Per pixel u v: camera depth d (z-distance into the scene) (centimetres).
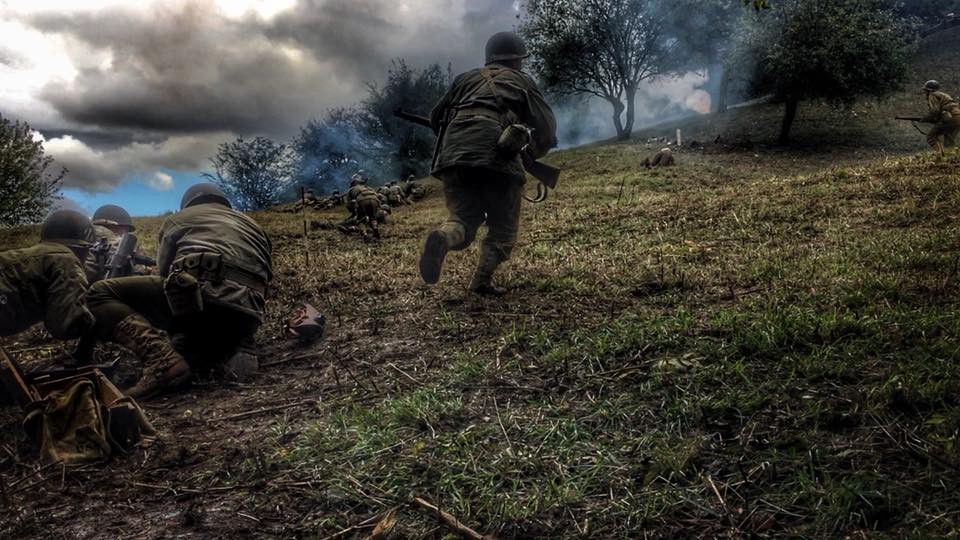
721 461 282
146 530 281
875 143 2777
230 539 271
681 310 458
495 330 495
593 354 407
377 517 274
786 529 239
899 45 2892
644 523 251
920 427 283
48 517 295
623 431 319
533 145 579
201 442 363
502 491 280
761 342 380
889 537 225
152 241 1614
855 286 482
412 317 563
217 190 521
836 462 268
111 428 350
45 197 3081
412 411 355
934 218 737
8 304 426
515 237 597
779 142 2948
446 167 548
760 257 643
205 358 474
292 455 329
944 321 385
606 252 772
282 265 912
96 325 453
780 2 2842
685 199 1175
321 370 469
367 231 1372
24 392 354
